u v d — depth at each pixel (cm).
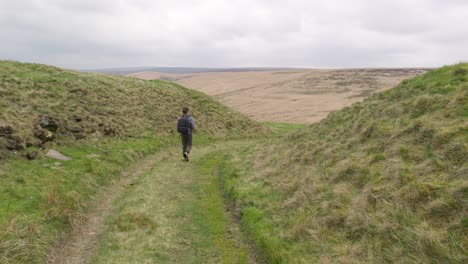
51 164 1146
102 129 1734
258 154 1648
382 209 698
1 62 2506
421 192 680
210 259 708
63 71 2750
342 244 661
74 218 840
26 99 1590
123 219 870
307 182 987
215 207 1021
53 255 689
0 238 638
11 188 889
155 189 1149
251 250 747
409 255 559
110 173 1265
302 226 749
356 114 1462
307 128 1777
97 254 709
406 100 1215
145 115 2383
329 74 15062
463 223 569
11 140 1156
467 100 959
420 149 852
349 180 892
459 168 707
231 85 16250
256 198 1005
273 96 10219
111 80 2936
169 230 834
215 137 2714
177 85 3872
